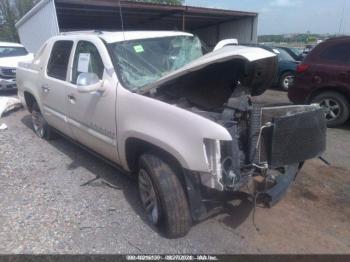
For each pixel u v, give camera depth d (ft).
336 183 13.06
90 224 10.52
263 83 11.64
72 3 34.55
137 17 48.16
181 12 44.04
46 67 16.06
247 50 9.29
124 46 12.06
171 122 8.94
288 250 9.22
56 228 10.34
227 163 8.33
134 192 12.51
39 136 19.27
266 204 9.10
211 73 11.16
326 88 20.71
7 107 25.23
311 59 21.21
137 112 9.93
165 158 9.71
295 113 9.19
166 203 9.16
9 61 34.65
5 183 13.43
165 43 13.20
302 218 10.70
